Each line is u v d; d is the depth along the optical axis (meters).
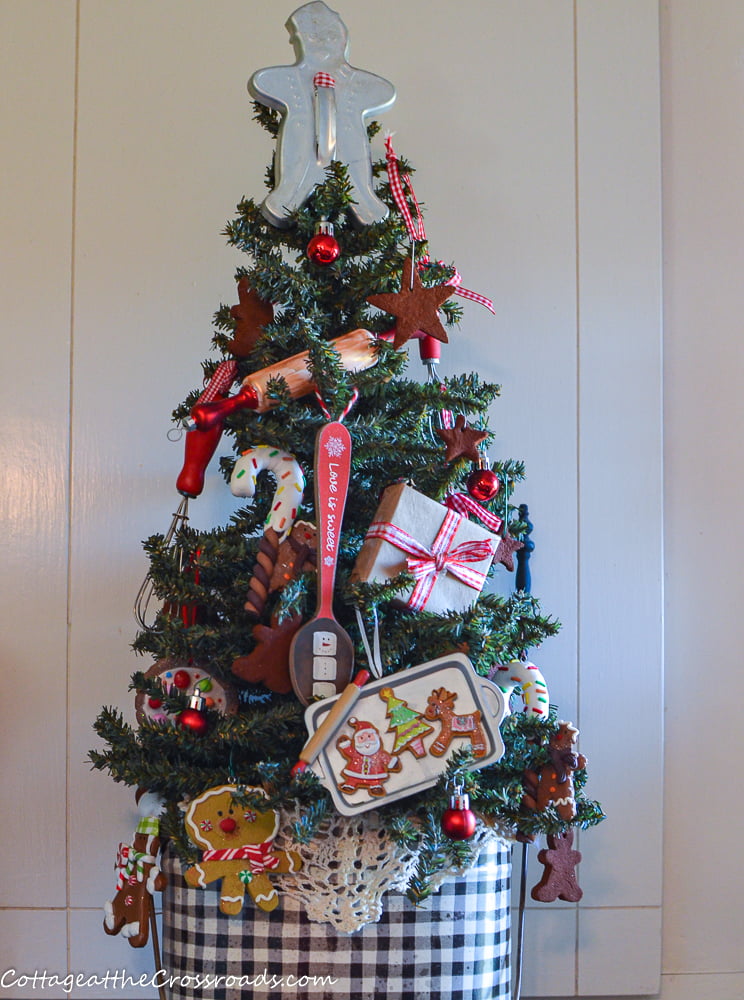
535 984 1.26
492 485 0.99
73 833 1.23
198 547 0.94
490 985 0.95
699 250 1.38
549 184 1.35
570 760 0.96
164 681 0.97
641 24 1.38
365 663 0.92
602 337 1.34
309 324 0.93
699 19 1.40
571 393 1.33
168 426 1.29
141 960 1.23
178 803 0.94
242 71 1.33
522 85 1.36
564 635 1.30
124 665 1.26
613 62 1.37
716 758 1.32
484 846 0.93
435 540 0.93
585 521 1.32
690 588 1.34
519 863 1.27
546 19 1.37
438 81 1.35
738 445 1.36
